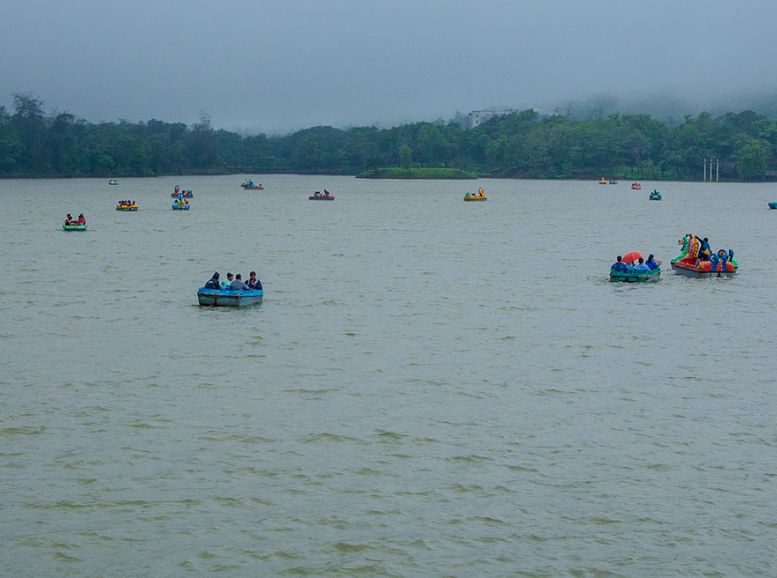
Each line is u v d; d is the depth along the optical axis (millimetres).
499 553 28562
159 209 183250
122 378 45719
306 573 27484
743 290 73938
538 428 38625
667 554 28547
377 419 39594
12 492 32094
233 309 64500
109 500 31641
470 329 58188
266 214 170625
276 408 41031
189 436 37406
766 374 47406
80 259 93625
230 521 30344
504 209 192625
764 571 27656
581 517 30703
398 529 29938
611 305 66938
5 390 43312
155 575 27250
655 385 45188
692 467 34625
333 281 78625
